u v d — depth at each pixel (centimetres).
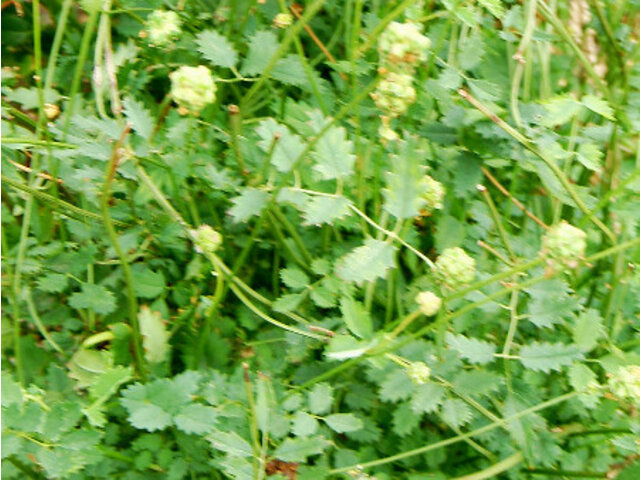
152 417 40
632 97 48
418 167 39
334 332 43
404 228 39
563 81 50
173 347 45
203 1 47
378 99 38
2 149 44
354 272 38
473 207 46
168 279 46
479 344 41
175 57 46
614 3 49
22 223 45
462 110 43
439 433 45
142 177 40
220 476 42
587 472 43
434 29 45
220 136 45
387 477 42
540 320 41
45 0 48
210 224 46
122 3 45
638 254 46
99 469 41
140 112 41
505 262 44
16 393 38
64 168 44
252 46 43
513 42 48
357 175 44
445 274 38
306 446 40
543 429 42
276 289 46
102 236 44
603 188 47
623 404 44
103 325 45
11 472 40
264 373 44
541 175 44
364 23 47
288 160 40
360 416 43
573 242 37
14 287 43
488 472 42
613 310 46
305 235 45
